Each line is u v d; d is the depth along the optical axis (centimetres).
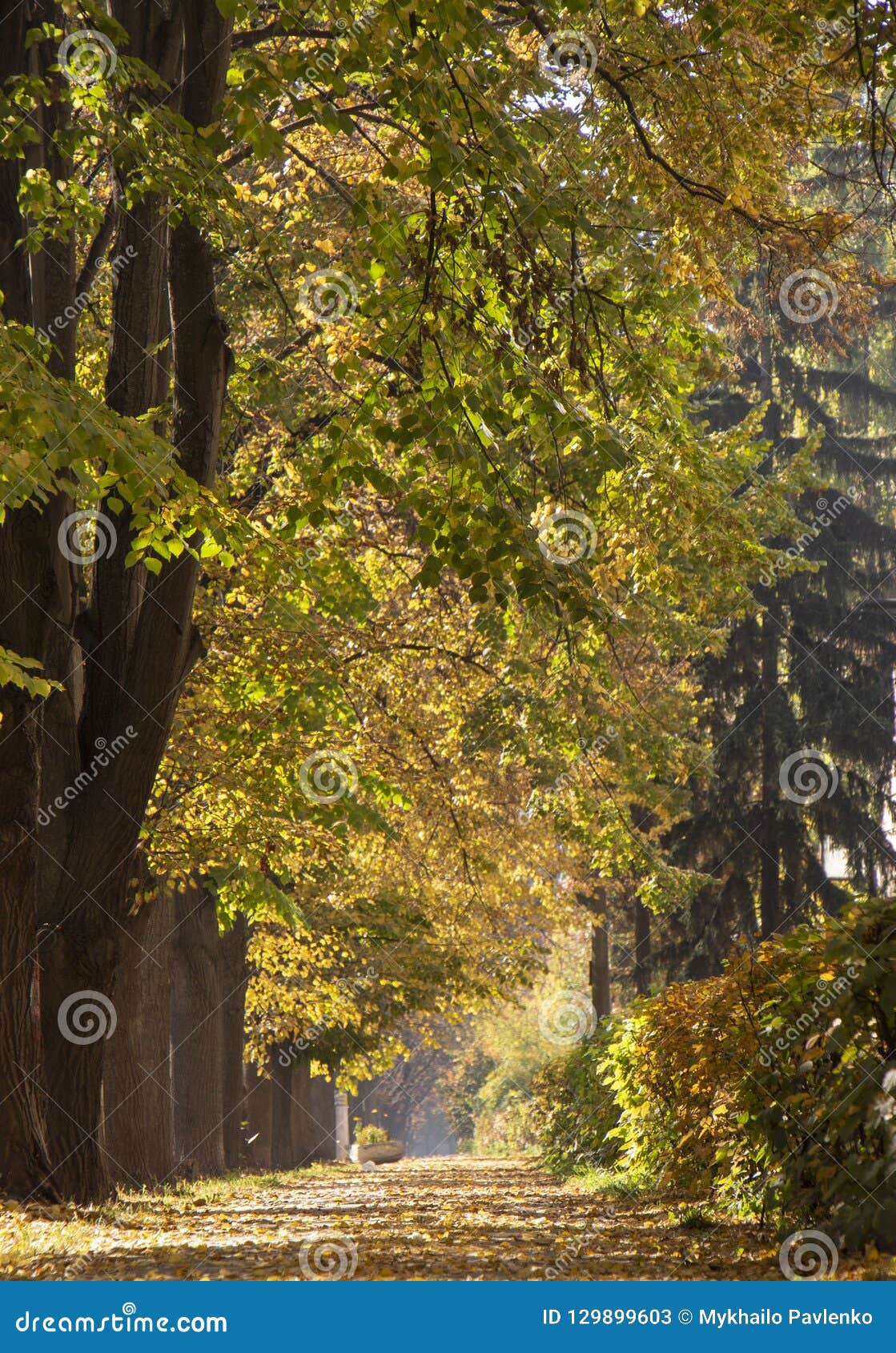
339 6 970
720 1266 877
